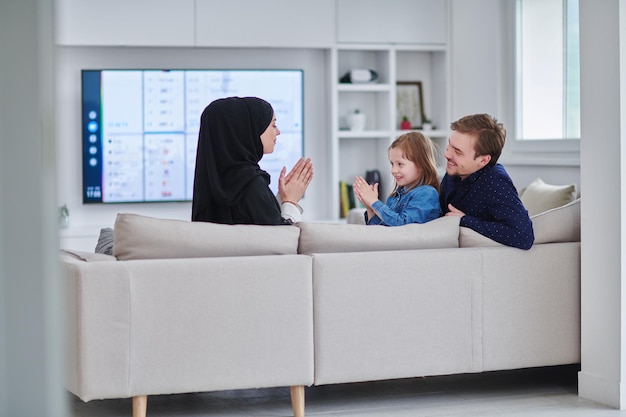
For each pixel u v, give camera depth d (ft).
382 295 13.42
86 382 12.10
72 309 12.12
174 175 27.32
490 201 14.48
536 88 24.62
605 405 14.01
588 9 14.01
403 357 13.58
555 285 14.48
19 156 6.76
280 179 15.11
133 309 12.26
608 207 13.93
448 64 28.12
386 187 28.37
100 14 25.66
